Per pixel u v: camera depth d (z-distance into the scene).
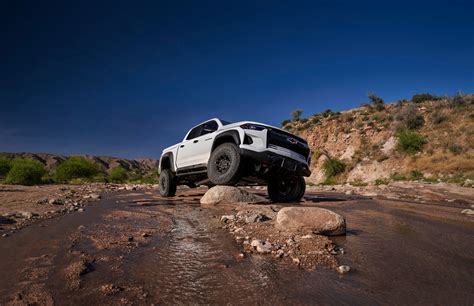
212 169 6.53
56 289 1.87
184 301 1.72
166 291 1.86
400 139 24.41
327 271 2.23
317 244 2.84
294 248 2.73
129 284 1.96
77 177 24.16
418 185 13.71
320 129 33.91
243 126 6.22
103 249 2.75
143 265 2.33
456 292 1.88
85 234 3.32
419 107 30.09
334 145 30.73
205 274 2.15
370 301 1.75
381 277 2.13
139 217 4.48
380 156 24.80
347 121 33.25
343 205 6.28
